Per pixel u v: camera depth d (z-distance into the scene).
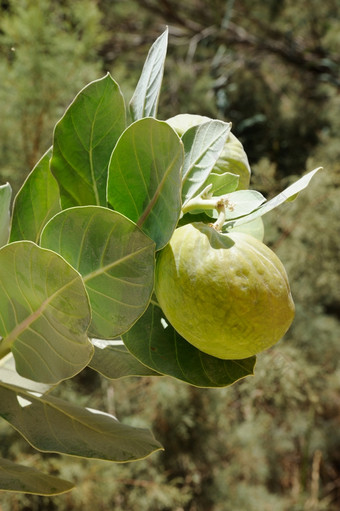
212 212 0.58
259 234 0.63
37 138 2.40
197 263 0.52
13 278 0.51
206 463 2.84
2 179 2.45
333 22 4.18
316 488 3.52
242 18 4.20
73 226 0.50
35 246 0.48
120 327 0.51
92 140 0.57
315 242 2.82
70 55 2.57
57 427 0.58
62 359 0.52
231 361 0.57
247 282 0.52
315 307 3.10
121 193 0.54
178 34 4.20
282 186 2.75
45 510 2.40
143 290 0.50
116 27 4.09
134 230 0.49
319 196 2.74
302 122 3.84
